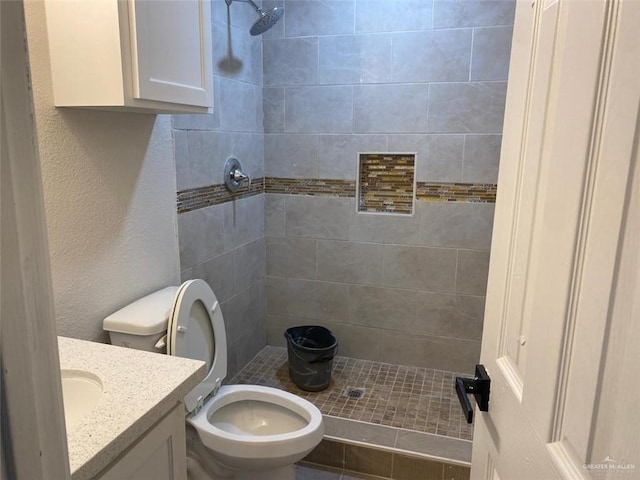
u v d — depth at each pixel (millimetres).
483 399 908
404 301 2701
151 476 972
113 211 1525
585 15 551
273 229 2830
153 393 976
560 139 610
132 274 1635
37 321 377
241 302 2621
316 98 2604
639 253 445
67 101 1267
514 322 779
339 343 2869
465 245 2543
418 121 2480
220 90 2246
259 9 2293
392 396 2436
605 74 509
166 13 1343
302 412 1729
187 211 2027
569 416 575
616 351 478
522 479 713
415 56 2424
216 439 1540
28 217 362
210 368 1714
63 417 418
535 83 712
